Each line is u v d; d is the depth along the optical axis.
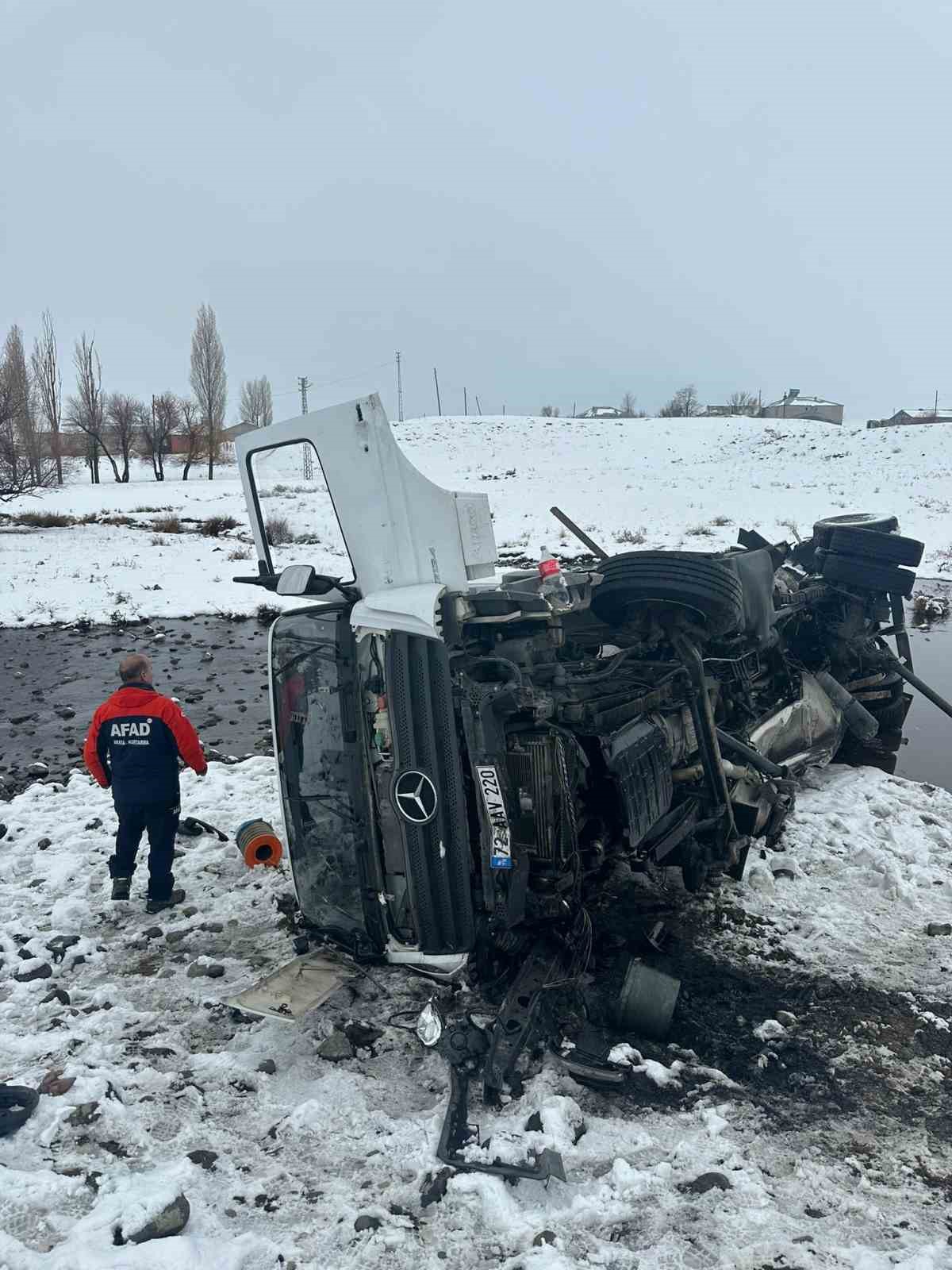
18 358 61.12
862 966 4.82
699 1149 3.51
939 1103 3.80
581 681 4.77
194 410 78.69
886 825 6.48
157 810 5.54
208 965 4.92
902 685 8.55
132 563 23.77
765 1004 4.51
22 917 5.58
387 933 4.20
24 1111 3.71
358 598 4.44
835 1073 3.99
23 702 11.40
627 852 5.03
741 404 124.44
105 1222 3.12
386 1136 3.61
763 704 6.83
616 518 37.19
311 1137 3.62
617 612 5.19
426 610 4.08
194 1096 3.89
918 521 33.72
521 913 4.17
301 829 4.55
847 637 7.65
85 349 69.94
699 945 5.06
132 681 5.56
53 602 18.67
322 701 4.38
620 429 78.50
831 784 7.41
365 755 4.16
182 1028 4.41
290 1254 3.05
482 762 4.06
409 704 3.99
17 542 28.56
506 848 4.01
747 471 55.25
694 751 5.41
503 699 4.16
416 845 3.97
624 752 4.43
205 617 17.86
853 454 56.97
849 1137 3.61
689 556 5.00
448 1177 3.35
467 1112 3.69
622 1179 3.33
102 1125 3.72
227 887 5.91
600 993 4.57
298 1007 4.13
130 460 85.88
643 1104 3.80
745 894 5.63
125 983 4.83
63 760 8.90
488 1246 3.09
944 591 19.62
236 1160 3.53
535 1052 4.02
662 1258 3.00
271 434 4.45
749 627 5.80
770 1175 3.41
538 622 4.79
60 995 4.67
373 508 4.27
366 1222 3.16
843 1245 3.05
